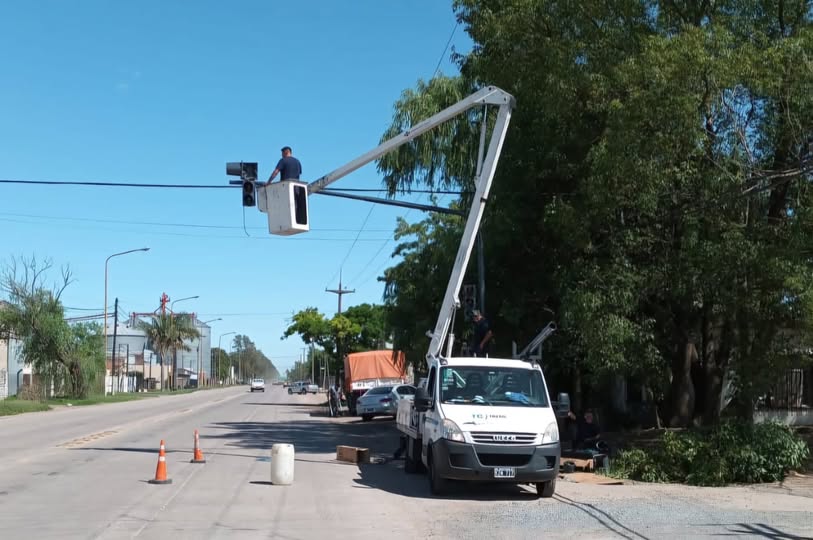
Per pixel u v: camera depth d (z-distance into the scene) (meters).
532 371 13.89
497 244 20.02
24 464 16.53
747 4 16.03
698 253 15.66
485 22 17.81
